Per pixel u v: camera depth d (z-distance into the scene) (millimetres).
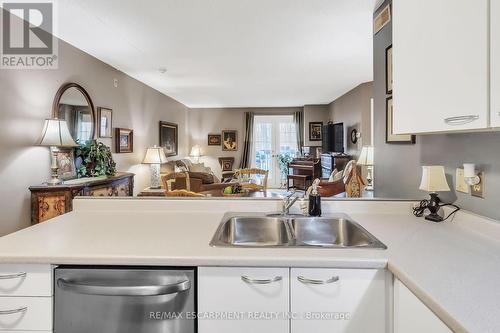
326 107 7961
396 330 1004
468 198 1419
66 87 3143
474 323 671
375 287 1039
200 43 3234
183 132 7746
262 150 8445
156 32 2918
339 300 1044
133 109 4844
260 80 5059
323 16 2580
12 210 2547
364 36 3061
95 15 2557
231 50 3475
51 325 1083
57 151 2943
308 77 4863
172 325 1071
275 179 8422
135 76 4727
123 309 1070
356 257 1050
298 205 1827
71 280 1074
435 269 946
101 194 3066
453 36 993
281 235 1654
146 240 1246
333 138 6629
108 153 3521
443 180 1485
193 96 6617
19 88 2613
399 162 2027
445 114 1033
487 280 870
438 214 1580
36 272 1078
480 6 892
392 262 1003
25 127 2670
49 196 2639
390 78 2121
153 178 4812
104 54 3604
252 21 2684
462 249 1125
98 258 1067
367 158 3545
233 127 8375
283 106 8227
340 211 1769
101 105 3885
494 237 1232
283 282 1054
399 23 1279
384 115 2230
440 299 768
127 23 2709
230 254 1080
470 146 1393
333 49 3465
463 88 958
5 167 2490
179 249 1133
